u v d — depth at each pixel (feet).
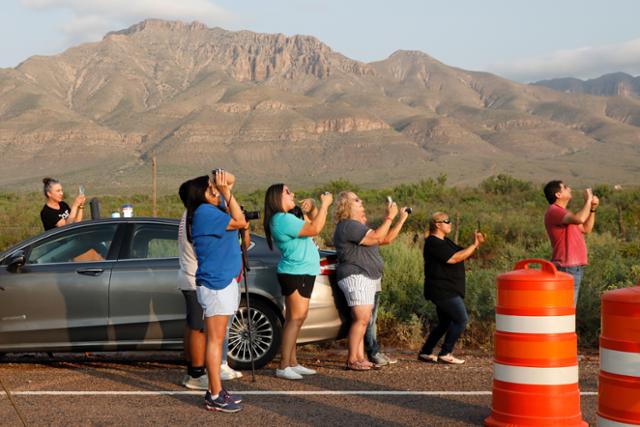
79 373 26.48
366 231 26.11
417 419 20.26
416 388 23.77
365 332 27.22
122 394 23.20
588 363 28.04
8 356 30.50
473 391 23.31
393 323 34.99
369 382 24.71
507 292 19.33
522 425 18.93
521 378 19.03
